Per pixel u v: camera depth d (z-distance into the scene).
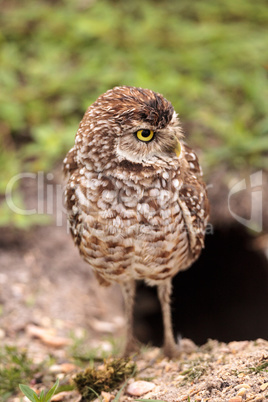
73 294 10.04
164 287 7.27
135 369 6.77
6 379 7.25
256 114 11.84
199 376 6.22
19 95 12.06
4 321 9.10
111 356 7.62
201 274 12.17
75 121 11.71
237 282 11.71
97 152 6.21
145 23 13.65
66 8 14.11
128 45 13.03
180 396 5.91
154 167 6.27
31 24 13.65
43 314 9.38
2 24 13.61
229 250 11.47
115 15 13.81
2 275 10.13
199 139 11.33
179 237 6.52
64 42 13.18
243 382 5.70
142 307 11.61
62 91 12.16
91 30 13.22
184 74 12.50
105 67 12.47
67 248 10.68
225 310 11.98
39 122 11.76
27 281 10.10
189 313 12.40
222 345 7.30
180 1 14.54
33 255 10.56
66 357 8.02
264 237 11.01
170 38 13.23
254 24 13.91
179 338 7.78
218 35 13.30
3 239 10.69
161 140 6.26
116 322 9.84
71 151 6.79
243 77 12.34
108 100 6.18
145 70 12.25
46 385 7.07
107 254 6.49
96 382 6.57
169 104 6.27
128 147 6.17
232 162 11.08
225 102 11.98
